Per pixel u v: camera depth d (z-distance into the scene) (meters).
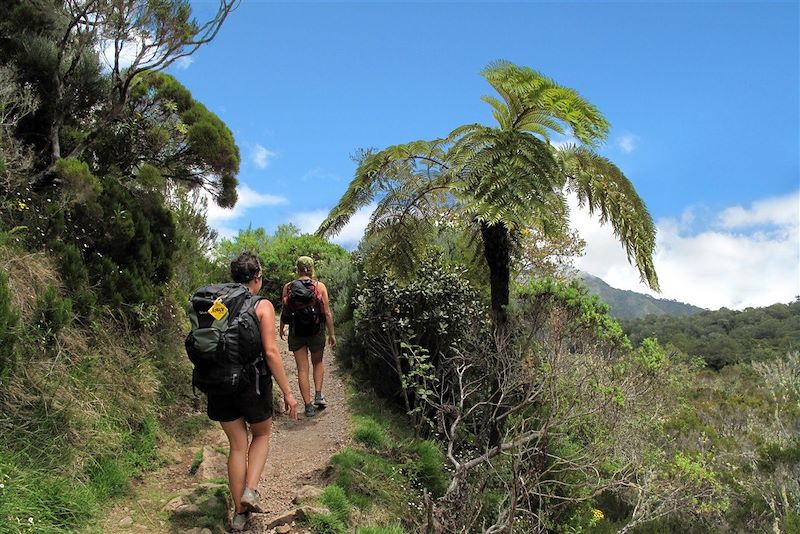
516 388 6.43
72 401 4.51
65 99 6.57
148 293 6.18
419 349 7.18
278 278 13.88
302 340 6.94
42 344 4.66
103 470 4.46
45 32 6.79
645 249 7.29
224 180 8.73
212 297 3.77
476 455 6.40
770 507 8.36
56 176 6.26
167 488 4.74
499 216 6.11
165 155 8.12
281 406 7.22
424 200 7.88
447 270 8.11
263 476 5.36
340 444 6.25
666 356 9.43
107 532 3.87
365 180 7.64
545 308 7.51
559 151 7.51
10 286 4.61
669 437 9.16
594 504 7.73
